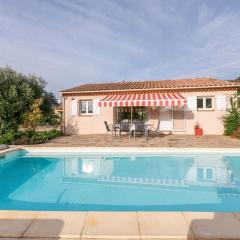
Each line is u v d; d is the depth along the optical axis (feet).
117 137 104.32
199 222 25.26
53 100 176.24
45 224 25.00
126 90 118.62
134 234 23.03
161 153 72.49
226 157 70.28
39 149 76.02
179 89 114.11
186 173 56.54
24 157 73.00
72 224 25.00
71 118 125.59
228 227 24.17
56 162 68.23
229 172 57.06
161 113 117.19
